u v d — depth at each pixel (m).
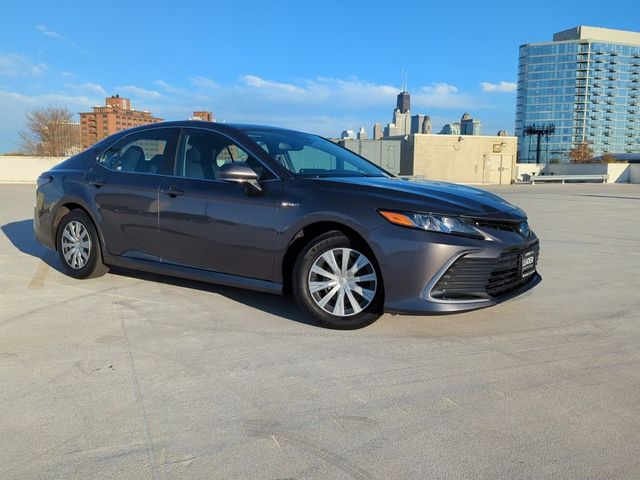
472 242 3.64
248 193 4.22
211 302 4.69
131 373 3.21
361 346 3.68
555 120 92.12
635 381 3.17
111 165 5.25
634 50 91.38
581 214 13.82
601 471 2.26
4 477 2.19
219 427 2.59
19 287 5.22
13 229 9.59
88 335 3.87
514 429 2.60
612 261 7.01
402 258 3.63
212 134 4.71
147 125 5.20
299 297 4.01
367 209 3.77
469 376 3.21
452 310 3.61
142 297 4.86
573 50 89.94
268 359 3.44
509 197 21.11
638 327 4.19
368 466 2.28
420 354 3.55
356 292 3.87
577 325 4.22
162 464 2.29
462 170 39.03
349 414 2.73
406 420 2.67
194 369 3.28
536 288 5.45
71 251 5.48
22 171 35.72
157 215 4.73
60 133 51.38
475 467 2.28
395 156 37.06
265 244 4.14
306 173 4.35
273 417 2.70
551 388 3.06
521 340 3.85
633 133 93.19
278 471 2.24
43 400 2.86
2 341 3.74
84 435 2.52
